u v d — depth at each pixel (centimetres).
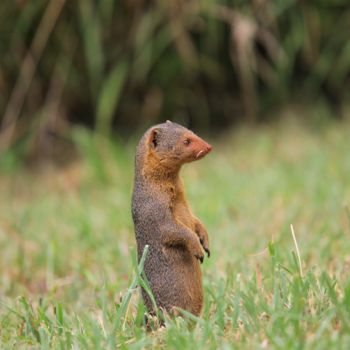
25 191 1456
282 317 568
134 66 1530
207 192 1216
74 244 1043
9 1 1477
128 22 1519
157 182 650
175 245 643
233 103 1631
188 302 648
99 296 782
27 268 965
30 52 1515
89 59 1479
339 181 1171
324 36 1551
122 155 1439
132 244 960
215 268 810
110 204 1237
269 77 1563
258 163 1383
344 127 1493
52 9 1470
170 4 1490
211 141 1561
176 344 553
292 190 1161
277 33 1528
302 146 1438
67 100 1597
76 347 603
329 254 812
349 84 1616
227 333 583
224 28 1541
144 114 1597
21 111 1584
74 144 1612
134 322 636
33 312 727
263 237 939
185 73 1559
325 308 591
